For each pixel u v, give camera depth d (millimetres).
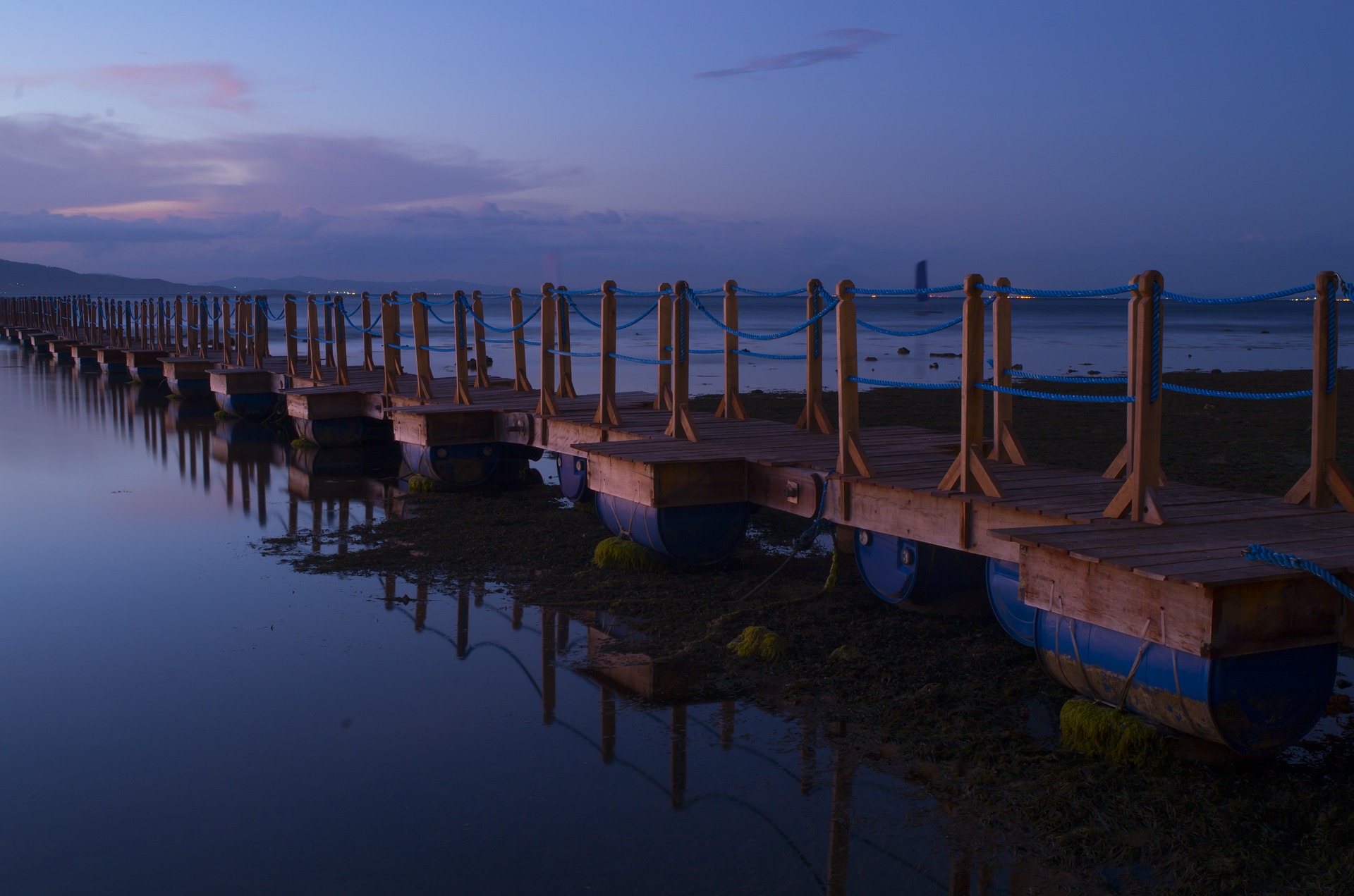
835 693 6164
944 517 6730
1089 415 19938
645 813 4754
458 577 8938
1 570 9281
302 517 11562
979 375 6602
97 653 7031
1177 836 4414
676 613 7797
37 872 4301
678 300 9711
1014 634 6484
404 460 15008
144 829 4652
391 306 16344
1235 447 15398
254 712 6004
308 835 4586
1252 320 107812
